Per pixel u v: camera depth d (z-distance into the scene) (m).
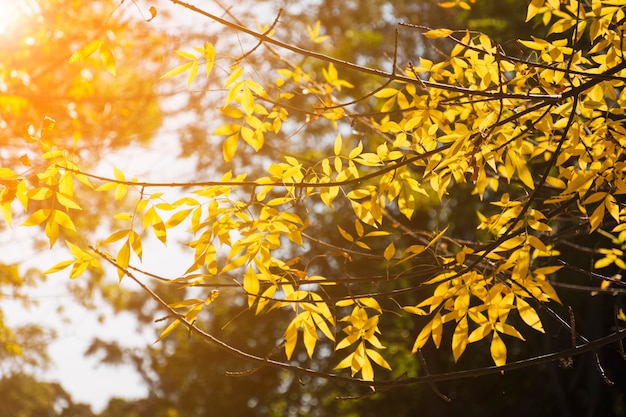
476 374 3.10
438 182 3.62
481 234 9.11
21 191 3.05
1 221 8.70
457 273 3.21
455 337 3.31
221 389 18.98
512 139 3.30
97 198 10.55
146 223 3.18
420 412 15.08
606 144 3.47
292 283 3.36
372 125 4.59
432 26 9.62
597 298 9.12
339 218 13.57
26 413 30.92
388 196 3.54
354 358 3.46
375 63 13.00
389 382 3.08
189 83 3.16
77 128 7.90
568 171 3.52
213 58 3.13
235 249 3.28
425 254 5.21
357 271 13.81
